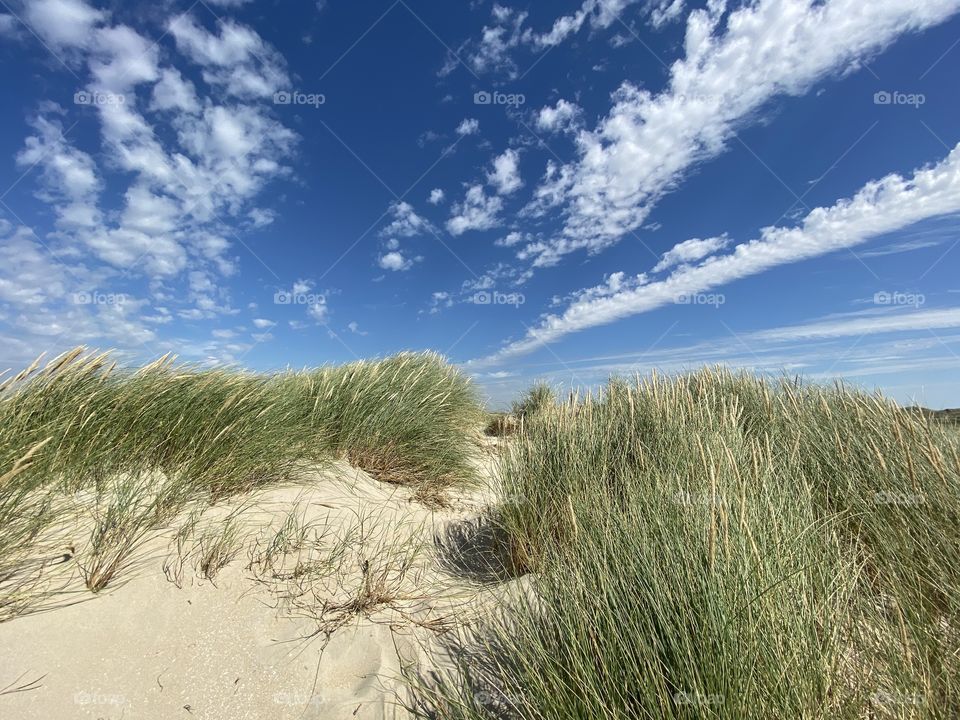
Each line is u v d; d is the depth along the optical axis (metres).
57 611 2.06
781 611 1.62
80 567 2.31
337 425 4.91
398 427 5.13
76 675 1.85
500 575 3.16
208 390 3.87
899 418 2.99
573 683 1.65
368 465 4.71
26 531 2.29
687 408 4.07
